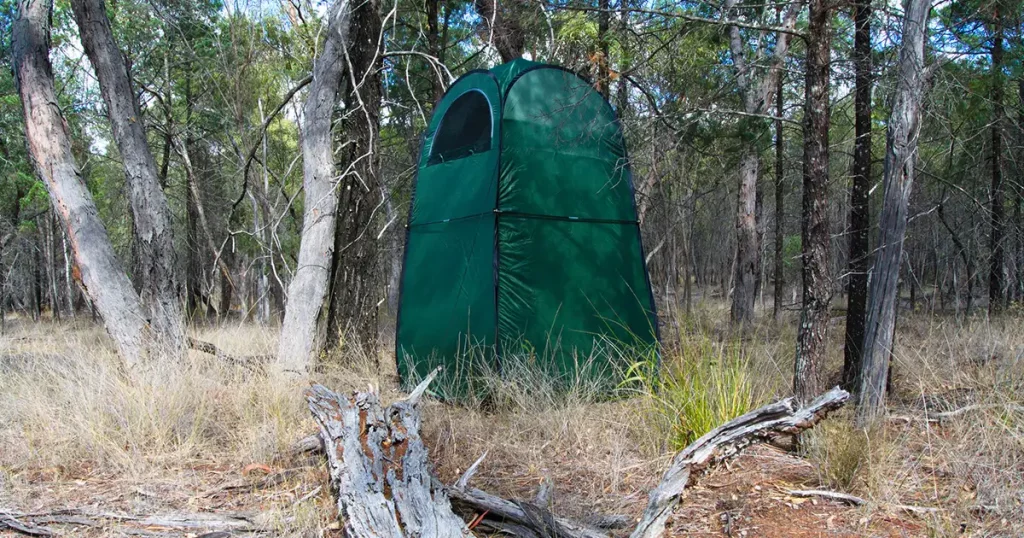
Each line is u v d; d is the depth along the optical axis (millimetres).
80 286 6641
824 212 4770
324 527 3373
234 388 5934
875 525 3484
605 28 7785
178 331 6742
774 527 3492
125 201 18891
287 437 4887
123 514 3682
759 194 17656
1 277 19453
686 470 3285
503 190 6785
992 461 3986
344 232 8188
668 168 8484
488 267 6688
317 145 7648
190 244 17312
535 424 5402
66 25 14547
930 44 5242
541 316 6730
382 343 10703
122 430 4910
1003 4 6160
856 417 4863
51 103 6668
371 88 8453
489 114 7574
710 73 8461
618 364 6879
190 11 12727
